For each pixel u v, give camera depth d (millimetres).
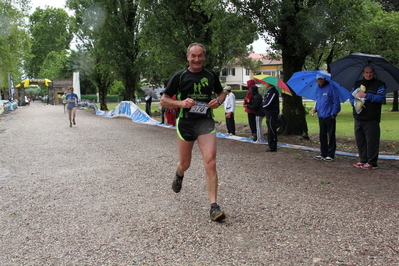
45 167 7328
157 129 15023
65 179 6254
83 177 6379
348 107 32375
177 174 4535
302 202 4688
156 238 3625
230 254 3229
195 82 4066
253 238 3570
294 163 7383
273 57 11344
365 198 4855
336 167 6977
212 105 4023
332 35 10266
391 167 6984
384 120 18812
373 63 6676
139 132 13812
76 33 30812
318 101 7676
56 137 12414
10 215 4418
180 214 4320
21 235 3787
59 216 4348
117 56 24469
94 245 3492
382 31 19906
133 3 24453
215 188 4113
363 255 3154
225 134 12461
